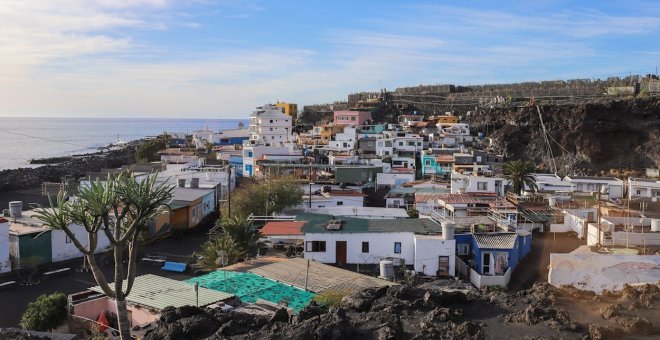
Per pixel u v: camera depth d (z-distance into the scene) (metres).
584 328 15.02
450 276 42.38
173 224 55.91
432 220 49.72
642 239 44.56
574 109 127.12
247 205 58.78
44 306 27.66
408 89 186.38
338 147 109.56
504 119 137.00
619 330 14.51
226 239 41.50
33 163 153.25
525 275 41.94
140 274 41.69
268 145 101.81
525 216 58.19
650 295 17.14
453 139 117.38
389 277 38.50
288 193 61.53
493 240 43.78
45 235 43.94
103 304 27.91
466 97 166.88
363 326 15.82
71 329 26.50
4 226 41.44
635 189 74.75
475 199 60.78
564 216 58.00
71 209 19.33
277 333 15.75
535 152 126.75
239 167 98.50
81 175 111.06
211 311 21.11
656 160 116.19
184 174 77.44
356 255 44.34
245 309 24.55
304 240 44.31
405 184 79.19
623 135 122.31
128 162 128.50
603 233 46.25
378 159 94.19
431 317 16.08
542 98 146.25
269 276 31.73
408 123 140.50
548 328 15.06
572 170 119.19
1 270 41.12
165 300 25.64
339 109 178.75
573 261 24.81
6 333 20.23
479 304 17.58
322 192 70.94
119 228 19.98
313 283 30.66
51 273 41.56
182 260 46.66
